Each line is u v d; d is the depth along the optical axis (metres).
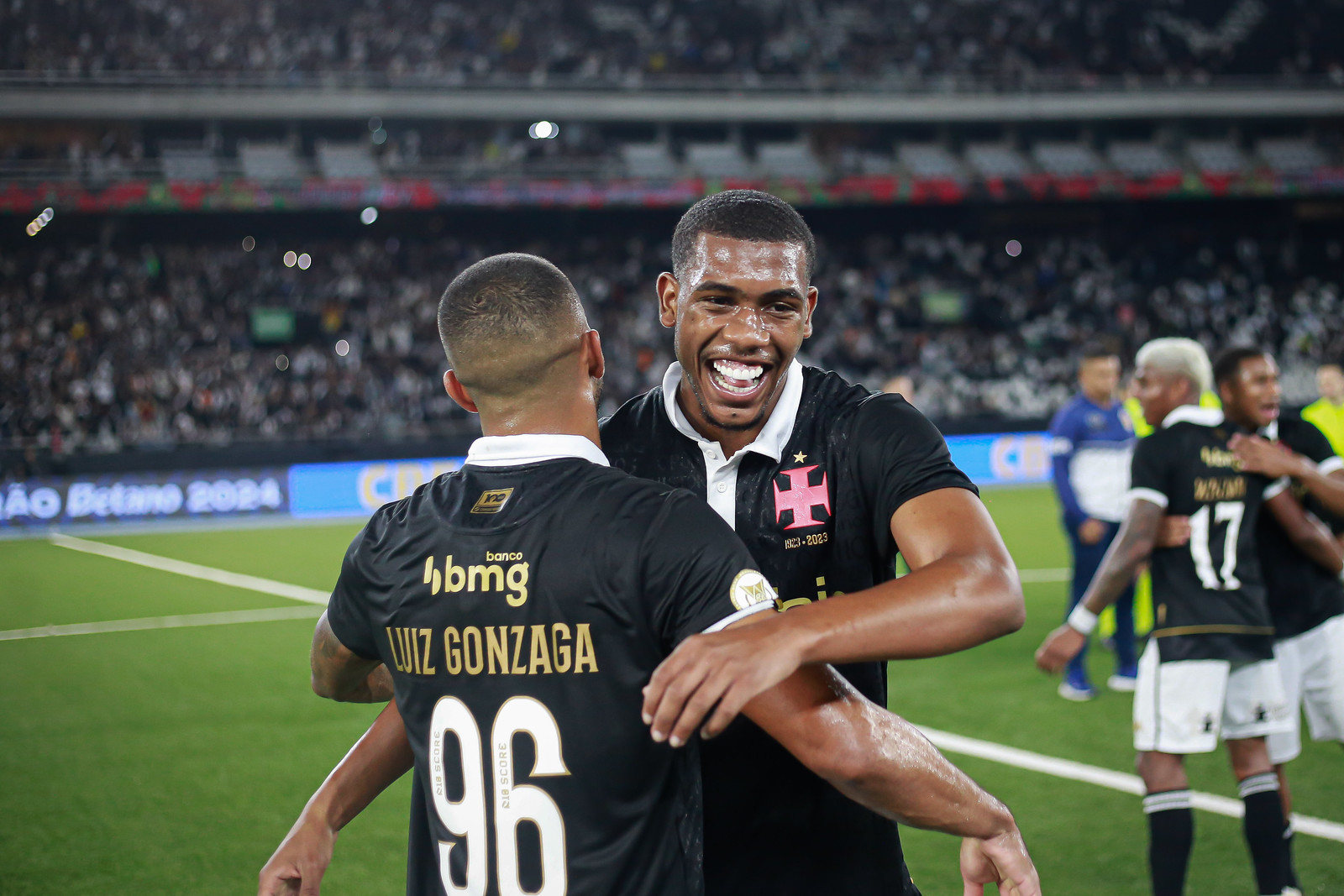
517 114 25.47
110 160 23.64
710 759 1.83
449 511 1.64
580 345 1.69
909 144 28.53
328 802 1.90
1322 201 29.94
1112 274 28.67
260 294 24.72
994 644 8.11
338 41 26.45
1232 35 30.42
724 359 1.77
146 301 23.80
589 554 1.53
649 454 1.99
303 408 21.89
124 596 10.86
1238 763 3.52
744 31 29.28
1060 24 30.14
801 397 1.93
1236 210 30.00
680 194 26.17
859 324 26.66
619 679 1.52
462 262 26.98
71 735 6.14
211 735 6.12
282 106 24.31
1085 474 6.66
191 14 25.62
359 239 26.98
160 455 18.02
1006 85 27.27
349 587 1.73
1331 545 3.71
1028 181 27.38
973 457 20.45
